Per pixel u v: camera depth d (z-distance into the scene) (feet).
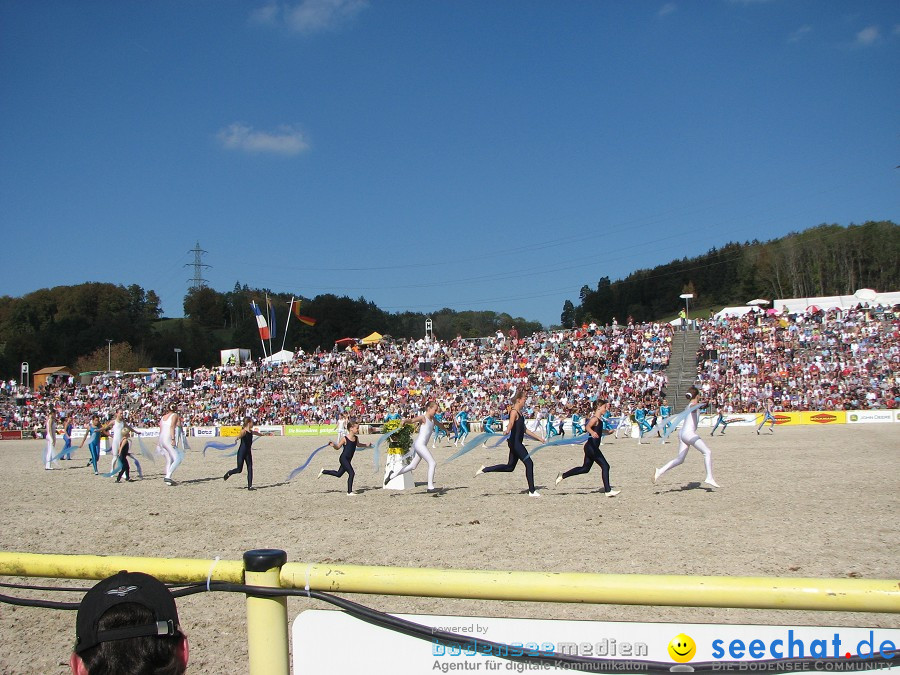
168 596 7.20
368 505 42.57
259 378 175.42
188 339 309.42
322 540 31.60
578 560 25.86
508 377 154.10
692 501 40.09
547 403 135.74
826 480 48.37
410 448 50.83
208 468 73.15
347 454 47.65
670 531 31.12
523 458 44.14
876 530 30.55
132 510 43.14
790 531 30.58
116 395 173.68
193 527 36.27
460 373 160.97
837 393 128.67
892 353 134.62
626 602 7.87
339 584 8.60
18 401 177.17
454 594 8.30
